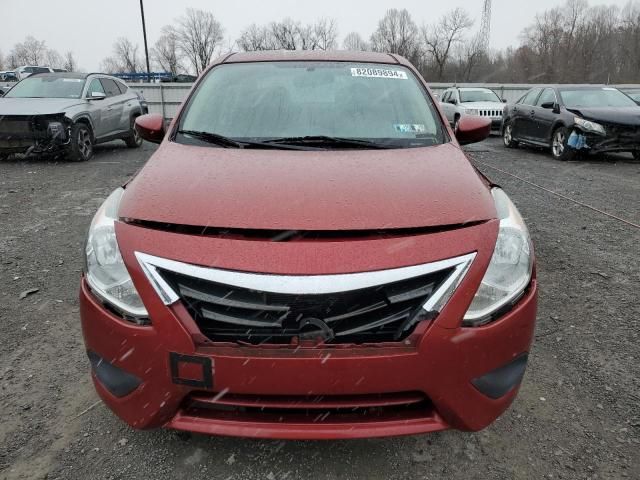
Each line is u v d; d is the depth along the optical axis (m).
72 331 2.89
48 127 8.23
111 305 1.74
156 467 1.91
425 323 1.63
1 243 4.37
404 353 1.60
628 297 3.32
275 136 2.55
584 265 3.87
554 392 2.35
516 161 9.16
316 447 2.02
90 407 2.24
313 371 1.59
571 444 2.03
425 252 1.66
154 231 1.75
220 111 2.74
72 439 2.05
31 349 2.70
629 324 2.97
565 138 9.10
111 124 9.92
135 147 11.10
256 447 2.01
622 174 7.76
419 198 1.88
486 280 1.70
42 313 3.10
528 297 1.82
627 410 2.22
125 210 1.89
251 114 2.70
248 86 2.89
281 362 1.58
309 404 1.64
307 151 2.38
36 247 4.27
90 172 7.76
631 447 2.01
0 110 8.27
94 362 1.83
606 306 3.20
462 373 1.67
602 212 5.38
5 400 2.29
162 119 3.04
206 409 1.73
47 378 2.45
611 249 4.23
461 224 1.77
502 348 1.72
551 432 2.10
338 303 1.62
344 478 1.87
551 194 6.24
